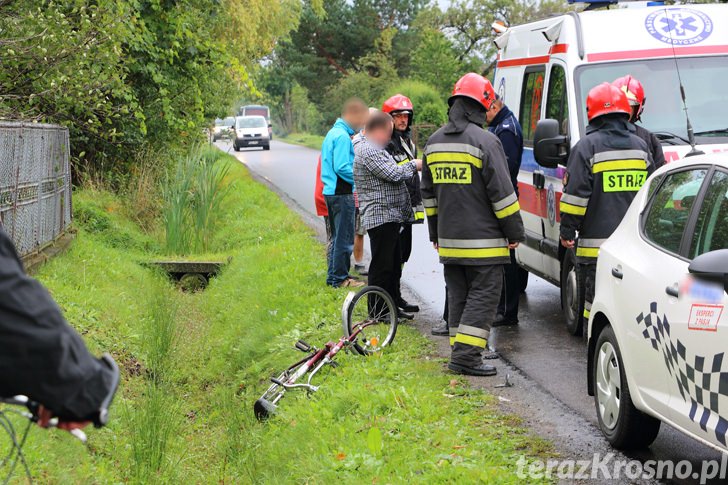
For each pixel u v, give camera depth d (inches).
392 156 317.4
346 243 382.6
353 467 195.9
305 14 2591.0
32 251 402.3
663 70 315.6
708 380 162.4
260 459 239.3
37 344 74.3
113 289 410.6
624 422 199.2
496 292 265.3
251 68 924.6
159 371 320.2
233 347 367.9
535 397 245.6
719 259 150.2
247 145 1838.1
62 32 466.9
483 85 258.5
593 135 264.2
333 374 273.4
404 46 2608.3
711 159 189.6
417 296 396.8
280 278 425.4
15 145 371.9
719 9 333.7
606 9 360.8
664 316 178.5
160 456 239.6
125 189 649.0
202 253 572.7
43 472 197.6
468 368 266.1
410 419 220.8
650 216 207.2
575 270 311.1
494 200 255.8
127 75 595.5
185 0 654.5
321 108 2783.0
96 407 77.9
